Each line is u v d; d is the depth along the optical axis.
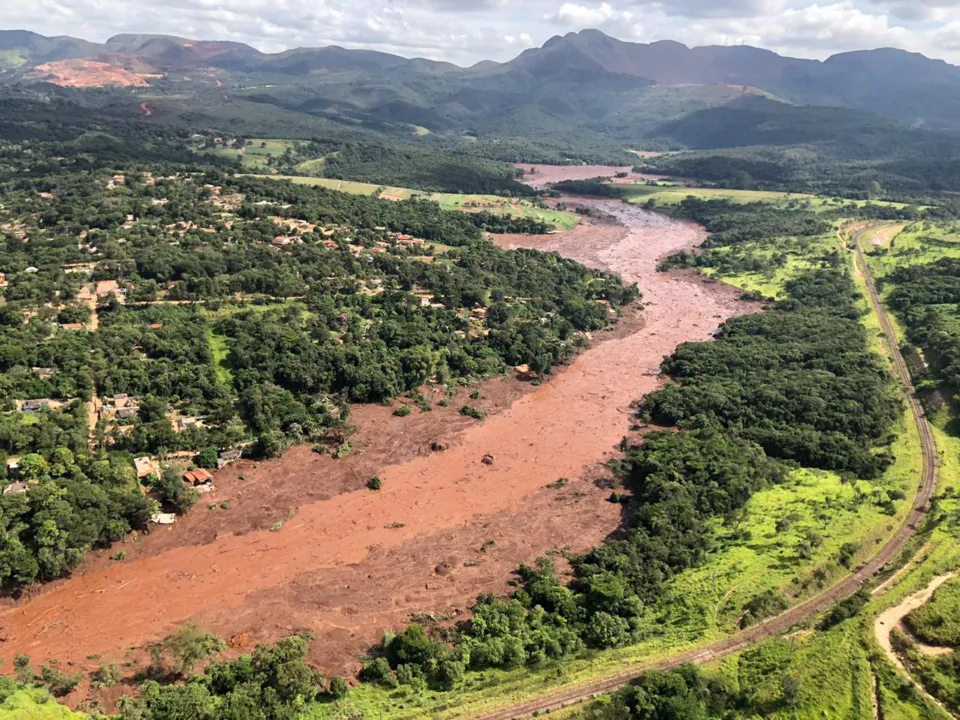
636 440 132.12
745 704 65.06
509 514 108.19
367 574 93.06
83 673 73.62
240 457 117.69
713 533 98.06
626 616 82.25
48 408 114.44
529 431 135.88
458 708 67.06
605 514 108.44
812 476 112.31
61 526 88.19
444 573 93.50
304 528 102.25
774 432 125.56
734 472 109.12
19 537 87.06
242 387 132.50
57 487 92.94
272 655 72.12
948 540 88.50
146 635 80.38
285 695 67.75
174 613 84.25
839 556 87.81
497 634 78.81
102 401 122.12
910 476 109.00
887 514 98.44
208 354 137.75
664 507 102.00
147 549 94.88
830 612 77.06
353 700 69.81
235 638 79.81
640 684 65.88
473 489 114.88
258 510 105.12
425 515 107.12
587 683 69.62
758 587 82.88
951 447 118.81
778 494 106.62
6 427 103.38
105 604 85.06
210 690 69.81
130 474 104.19
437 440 129.75
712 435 125.81
